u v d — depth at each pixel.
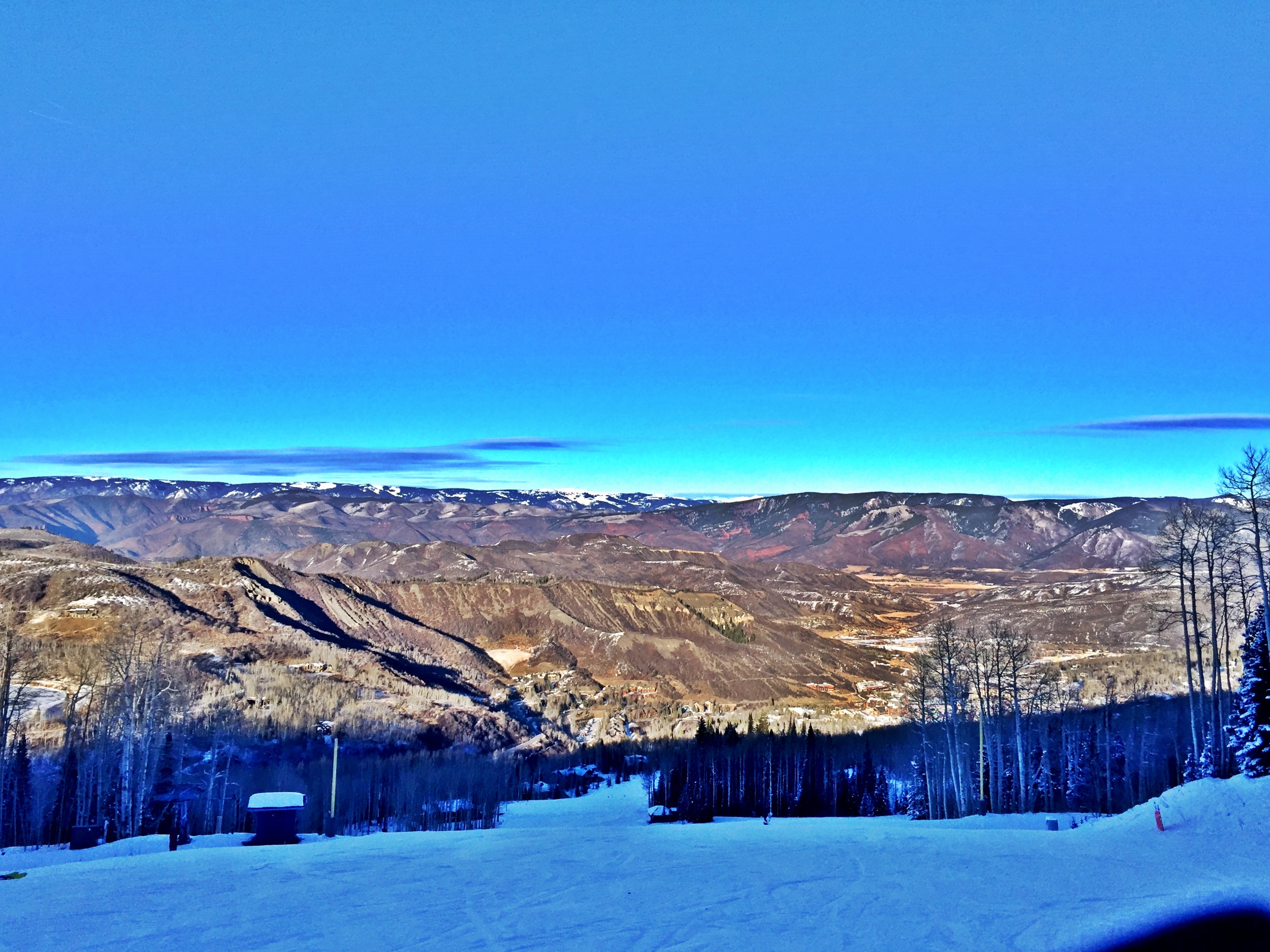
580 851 38.22
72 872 34.75
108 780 70.12
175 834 55.44
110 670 84.19
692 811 85.00
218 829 72.31
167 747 77.06
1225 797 37.47
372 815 87.94
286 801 51.47
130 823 63.84
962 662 74.06
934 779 67.94
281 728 121.44
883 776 91.56
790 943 22.81
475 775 108.81
